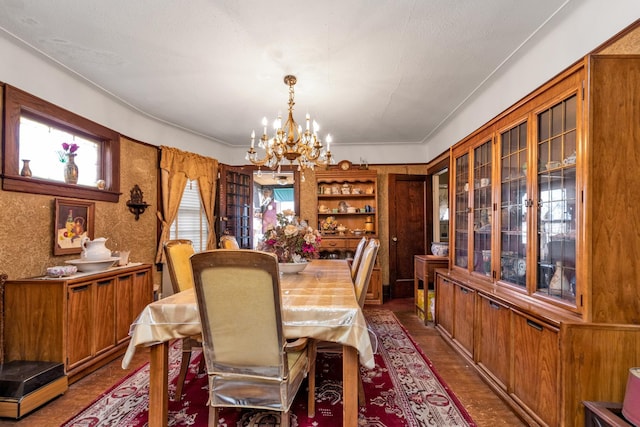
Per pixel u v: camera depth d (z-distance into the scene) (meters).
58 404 1.98
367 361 1.52
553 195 1.86
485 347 2.27
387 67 2.58
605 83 1.52
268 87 2.95
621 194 1.51
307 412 1.89
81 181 3.00
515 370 1.90
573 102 1.71
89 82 2.83
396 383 2.24
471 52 2.35
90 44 2.25
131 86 2.92
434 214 5.00
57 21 1.99
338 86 2.94
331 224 5.06
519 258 2.18
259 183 6.80
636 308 1.50
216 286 1.41
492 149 2.53
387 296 5.06
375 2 1.81
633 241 1.51
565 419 1.48
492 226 2.49
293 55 2.39
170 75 2.71
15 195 2.26
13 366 2.03
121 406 1.95
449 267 3.32
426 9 1.87
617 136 1.52
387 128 4.28
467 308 2.57
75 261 2.50
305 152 2.81
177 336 1.63
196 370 2.47
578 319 1.55
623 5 1.56
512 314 1.93
